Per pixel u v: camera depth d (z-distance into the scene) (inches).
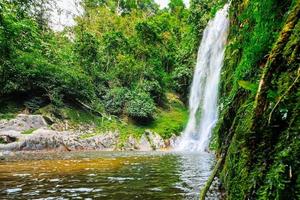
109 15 1462.8
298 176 57.6
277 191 59.5
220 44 701.3
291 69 73.5
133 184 186.1
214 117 650.2
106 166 291.6
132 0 1786.4
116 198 145.5
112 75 941.2
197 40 1029.2
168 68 1189.7
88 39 924.0
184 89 1089.4
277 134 70.8
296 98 67.6
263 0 109.8
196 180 199.5
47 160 359.3
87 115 748.0
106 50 1023.6
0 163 319.0
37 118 624.1
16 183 190.4
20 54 706.8
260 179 68.4
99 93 866.1
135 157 415.2
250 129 80.4
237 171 85.4
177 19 1643.7
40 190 166.9
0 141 519.8
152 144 721.0
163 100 1013.2
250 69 131.6
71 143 609.0
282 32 80.1
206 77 801.6
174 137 789.9
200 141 707.4
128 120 814.5
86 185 182.9
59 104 698.8
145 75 986.1
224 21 695.7
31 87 679.7
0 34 641.0
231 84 231.6
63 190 166.9
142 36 1125.7
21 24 674.8
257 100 78.6
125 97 850.1
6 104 644.7
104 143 666.2
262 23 112.0
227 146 129.0
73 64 879.1
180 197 145.8
